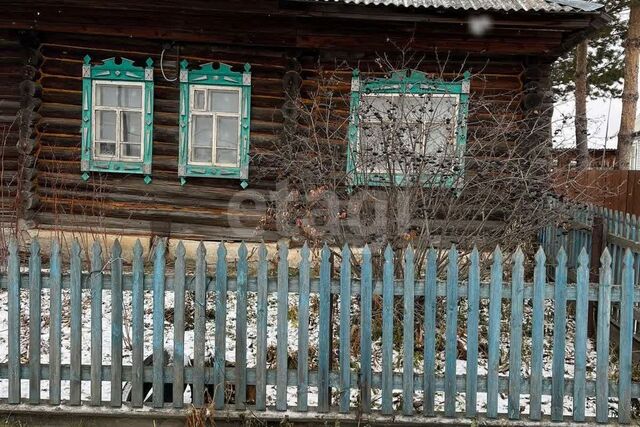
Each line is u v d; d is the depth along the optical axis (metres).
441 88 8.04
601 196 9.24
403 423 3.88
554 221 6.33
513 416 3.88
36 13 7.61
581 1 7.57
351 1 7.21
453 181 5.72
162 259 3.83
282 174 7.35
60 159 8.28
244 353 3.87
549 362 5.34
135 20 7.74
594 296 3.86
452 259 3.83
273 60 8.24
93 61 8.16
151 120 8.25
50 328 3.88
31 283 3.86
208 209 8.39
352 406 4.02
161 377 3.86
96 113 8.28
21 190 8.02
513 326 3.85
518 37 7.78
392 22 7.55
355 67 8.13
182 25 7.77
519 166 6.03
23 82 7.97
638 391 3.88
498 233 6.08
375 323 5.35
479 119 8.02
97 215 8.29
